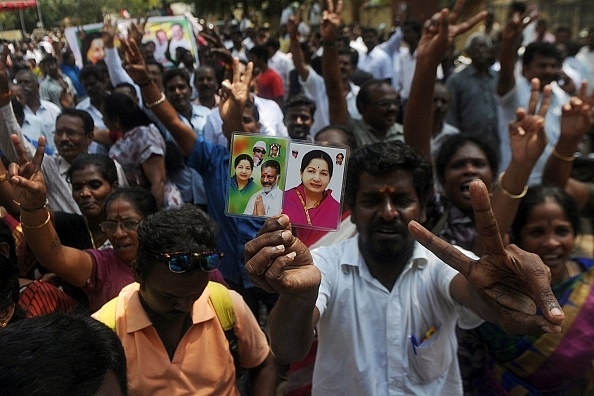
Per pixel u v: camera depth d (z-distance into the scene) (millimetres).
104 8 9719
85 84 5473
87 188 2645
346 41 9297
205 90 5445
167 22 6758
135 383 1659
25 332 864
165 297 1641
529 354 1847
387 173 1700
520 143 2178
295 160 1386
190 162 3096
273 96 7566
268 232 1286
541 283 1159
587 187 2875
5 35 13586
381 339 1730
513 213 2135
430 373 1696
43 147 2025
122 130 3473
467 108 5074
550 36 11367
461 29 3025
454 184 2578
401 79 8125
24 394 773
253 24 16844
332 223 1382
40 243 2047
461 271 1264
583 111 2621
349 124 3768
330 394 1764
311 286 1329
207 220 1729
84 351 864
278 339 1475
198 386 1718
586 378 1902
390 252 1715
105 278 2217
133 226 2205
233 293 1870
